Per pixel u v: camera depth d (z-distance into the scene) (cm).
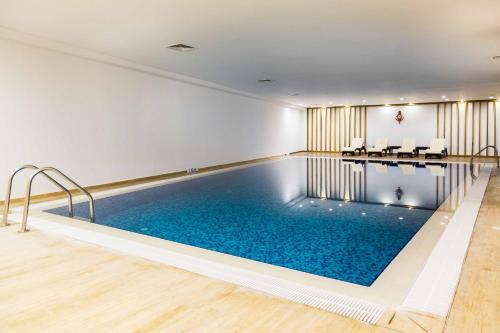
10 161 592
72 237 379
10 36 563
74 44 632
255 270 288
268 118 1481
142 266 291
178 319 204
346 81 997
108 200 647
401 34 559
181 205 611
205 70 855
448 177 891
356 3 435
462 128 1501
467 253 318
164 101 916
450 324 194
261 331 190
